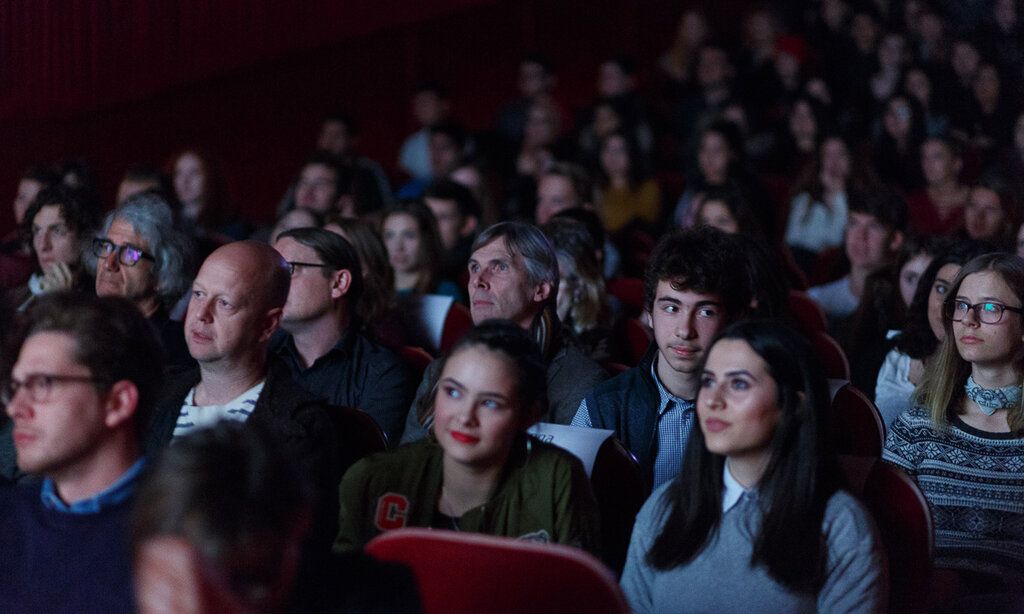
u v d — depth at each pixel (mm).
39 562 1827
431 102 7785
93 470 1874
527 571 1803
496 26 8797
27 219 3807
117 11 6180
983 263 2795
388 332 3859
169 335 3250
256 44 6887
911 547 2324
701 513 2201
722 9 10047
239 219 5754
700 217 5203
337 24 7387
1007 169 6992
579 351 3164
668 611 2213
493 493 2242
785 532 2117
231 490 1331
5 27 5824
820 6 8977
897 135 7414
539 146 7820
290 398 2578
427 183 7191
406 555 1850
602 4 9570
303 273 3252
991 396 2791
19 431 1840
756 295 3404
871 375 3623
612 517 2561
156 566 1329
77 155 6199
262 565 1343
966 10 8664
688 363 2777
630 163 7023
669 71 9305
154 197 3336
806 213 6379
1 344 1987
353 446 2658
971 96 8039
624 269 5703
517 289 3096
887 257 4688
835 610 2113
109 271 3221
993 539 2746
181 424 2605
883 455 2902
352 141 7172
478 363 2131
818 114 7812
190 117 6766
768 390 2129
